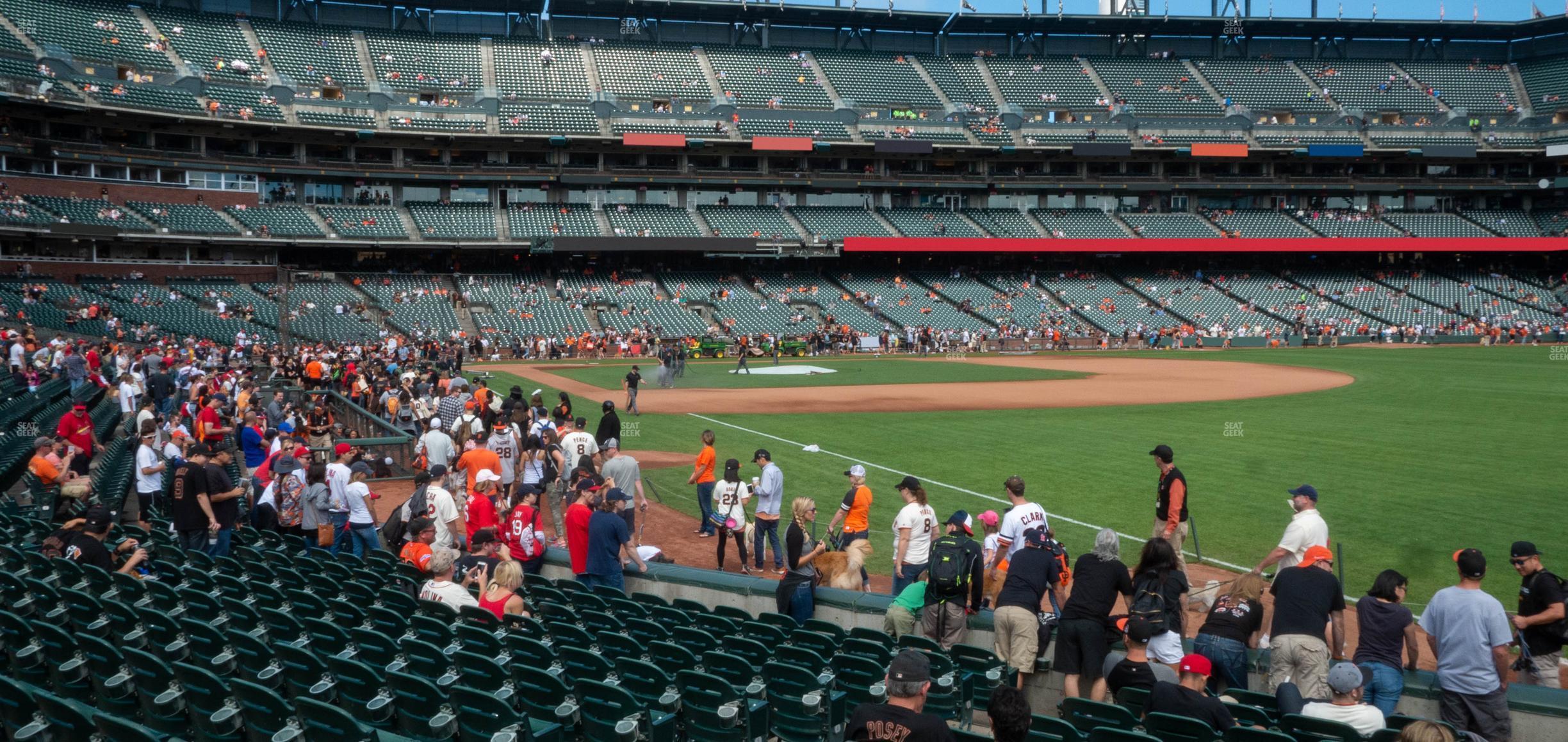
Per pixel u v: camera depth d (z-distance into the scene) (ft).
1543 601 30.53
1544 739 27.04
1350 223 272.92
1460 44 305.53
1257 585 30.45
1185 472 75.97
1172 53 302.45
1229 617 29.71
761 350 224.33
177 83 208.33
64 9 207.62
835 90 272.31
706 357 217.77
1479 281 265.13
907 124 262.67
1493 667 26.73
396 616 31.48
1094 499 66.39
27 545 42.09
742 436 97.30
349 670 25.05
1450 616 27.22
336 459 49.39
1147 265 277.23
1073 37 302.04
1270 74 292.81
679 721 25.79
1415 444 88.12
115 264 191.83
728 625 33.14
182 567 40.27
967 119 266.16
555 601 36.45
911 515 40.19
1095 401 127.44
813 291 252.21
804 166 265.75
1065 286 263.29
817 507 64.44
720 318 233.76
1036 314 247.50
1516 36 299.17
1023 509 38.01
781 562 50.57
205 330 165.89
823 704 25.54
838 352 230.48
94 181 194.18
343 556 44.45
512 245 231.30
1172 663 28.91
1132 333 240.53
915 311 246.68
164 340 138.10
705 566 51.13
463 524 57.26
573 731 24.23
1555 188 274.98
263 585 34.71
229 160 216.13
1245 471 76.02
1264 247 258.98
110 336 137.28
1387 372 162.71
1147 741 21.15
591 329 224.94
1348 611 44.04
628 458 51.19
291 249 225.76
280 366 134.21
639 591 41.68
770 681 26.55
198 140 215.92
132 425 77.97
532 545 43.29
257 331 177.88
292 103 219.82
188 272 204.23
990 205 276.62
